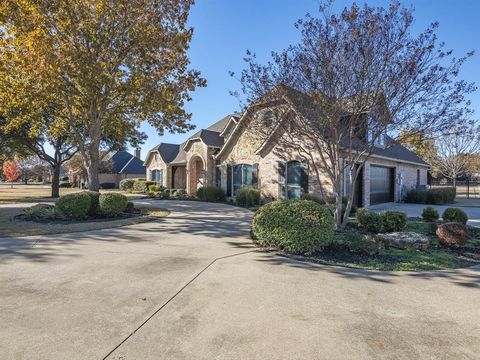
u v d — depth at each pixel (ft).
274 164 56.08
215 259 20.24
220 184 70.85
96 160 46.88
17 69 38.14
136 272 17.53
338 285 15.74
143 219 37.11
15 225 32.45
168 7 42.11
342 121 29.91
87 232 29.27
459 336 10.91
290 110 29.40
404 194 68.64
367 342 10.48
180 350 9.94
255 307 13.07
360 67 25.09
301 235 21.43
